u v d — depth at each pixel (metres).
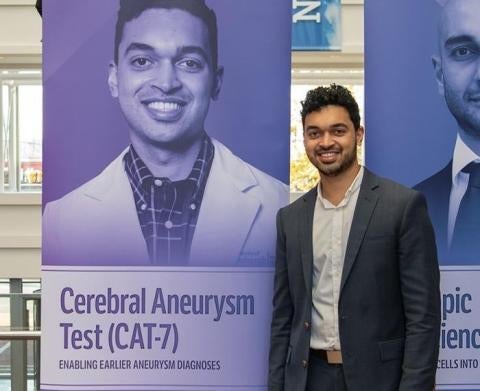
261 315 2.42
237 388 2.43
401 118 2.38
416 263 1.87
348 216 1.97
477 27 2.35
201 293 2.43
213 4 2.39
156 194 2.43
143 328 2.43
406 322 1.90
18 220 6.18
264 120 2.41
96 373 2.43
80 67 2.41
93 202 2.43
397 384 1.90
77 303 2.43
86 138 2.42
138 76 2.40
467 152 2.38
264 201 2.41
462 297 2.40
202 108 2.41
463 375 2.40
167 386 2.43
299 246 2.03
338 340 1.94
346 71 5.86
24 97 6.32
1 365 3.85
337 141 1.94
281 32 2.39
